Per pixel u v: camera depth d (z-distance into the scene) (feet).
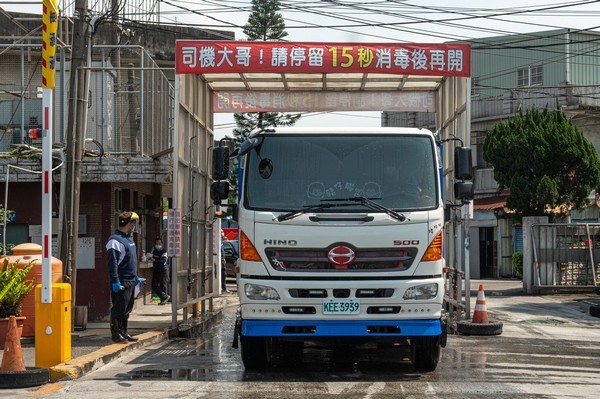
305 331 38.11
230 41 53.72
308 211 38.14
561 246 98.89
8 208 65.62
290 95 64.54
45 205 40.14
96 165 62.18
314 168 39.22
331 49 53.67
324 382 37.32
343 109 64.69
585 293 99.66
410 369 41.37
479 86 146.82
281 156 39.42
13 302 48.78
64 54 66.39
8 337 37.45
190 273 59.11
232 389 35.37
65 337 40.75
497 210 147.74
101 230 64.69
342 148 39.60
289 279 38.06
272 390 35.12
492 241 152.97
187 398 33.32
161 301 81.20
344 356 46.47
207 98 64.23
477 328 57.67
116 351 45.70
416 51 53.78
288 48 53.52
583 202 120.67
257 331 38.09
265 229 38.22
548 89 147.02
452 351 48.78
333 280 37.93
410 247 38.17
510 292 101.55
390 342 51.42
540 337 57.06
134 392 34.78
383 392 34.58
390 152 39.55
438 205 38.91
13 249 54.24
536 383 36.88
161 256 81.35
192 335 57.21
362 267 38.01
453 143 58.95
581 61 148.97
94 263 64.59
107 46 63.98
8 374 36.37
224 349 50.14
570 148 117.50
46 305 40.34
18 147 62.80
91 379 38.60
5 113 67.62
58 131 67.26
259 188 38.99
